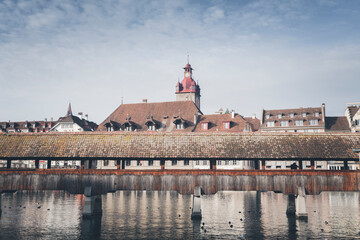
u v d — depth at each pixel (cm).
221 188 3491
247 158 3431
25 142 3622
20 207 4597
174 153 3453
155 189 3516
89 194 3525
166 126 7488
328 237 2962
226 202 5347
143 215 4031
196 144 3559
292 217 3909
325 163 7019
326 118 8019
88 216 3631
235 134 3669
